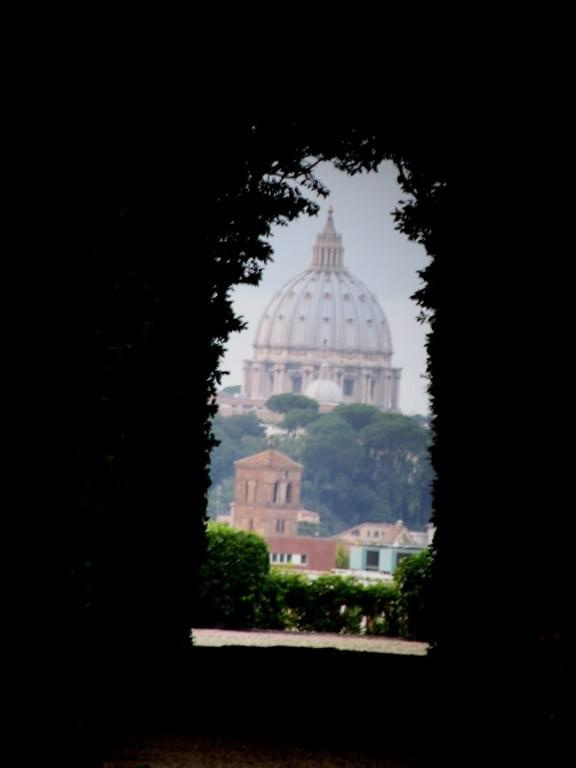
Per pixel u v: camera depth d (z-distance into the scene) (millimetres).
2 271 42875
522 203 50188
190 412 68562
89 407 45188
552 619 42844
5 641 40594
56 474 42938
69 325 44281
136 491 59188
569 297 46406
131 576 60062
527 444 46531
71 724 42250
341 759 47406
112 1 50969
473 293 57250
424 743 50875
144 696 59625
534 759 43656
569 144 49031
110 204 49062
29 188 43812
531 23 52625
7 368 42344
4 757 39406
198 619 126188
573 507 43188
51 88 45219
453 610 60656
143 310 52250
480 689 51875
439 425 69750
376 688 66312
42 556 41938
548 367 46000
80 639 43656
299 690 64500
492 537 50438
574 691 41406
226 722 54031
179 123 64312
